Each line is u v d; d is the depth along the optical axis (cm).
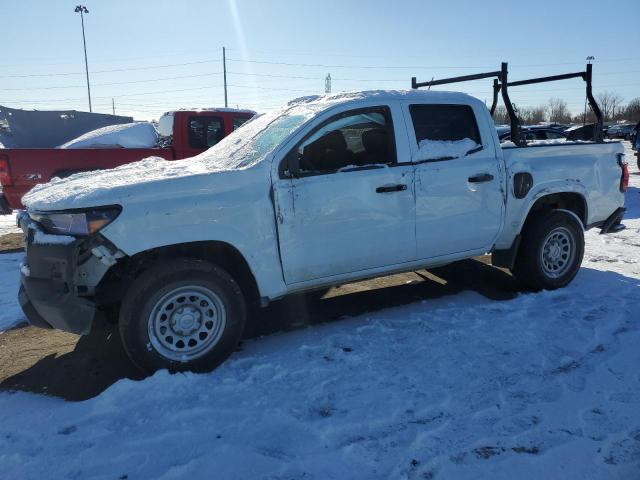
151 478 256
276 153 389
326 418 303
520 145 538
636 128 1667
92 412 317
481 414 303
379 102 431
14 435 298
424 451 271
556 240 515
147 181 359
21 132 1246
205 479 254
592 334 407
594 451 268
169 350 361
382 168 423
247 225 376
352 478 253
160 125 1016
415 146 442
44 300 344
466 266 625
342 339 415
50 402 342
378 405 315
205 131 914
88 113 1327
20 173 785
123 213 343
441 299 509
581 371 352
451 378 346
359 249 420
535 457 264
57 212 349
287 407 315
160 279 349
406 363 369
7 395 354
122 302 358
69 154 809
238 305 378
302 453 272
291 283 403
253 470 259
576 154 534
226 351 376
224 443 281
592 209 545
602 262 625
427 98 456
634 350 378
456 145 462
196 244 371
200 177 367
